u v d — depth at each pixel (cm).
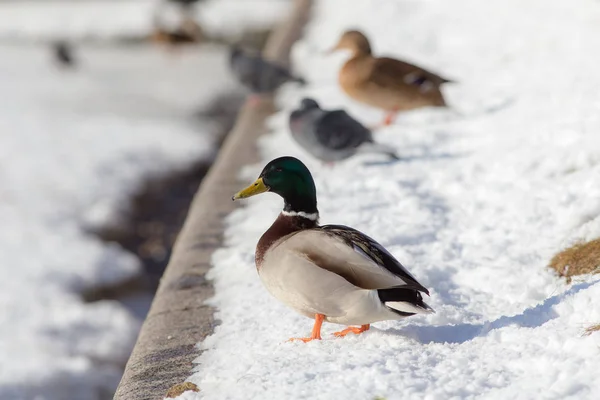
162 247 1675
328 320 708
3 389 1177
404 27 2164
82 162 2064
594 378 589
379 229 991
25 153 2134
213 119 2427
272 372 669
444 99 1430
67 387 1208
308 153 1265
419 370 644
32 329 1345
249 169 1327
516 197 1041
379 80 1395
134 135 2277
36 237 1666
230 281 916
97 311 1417
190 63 2948
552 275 844
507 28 1969
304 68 1964
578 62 1584
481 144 1262
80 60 3089
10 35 3406
